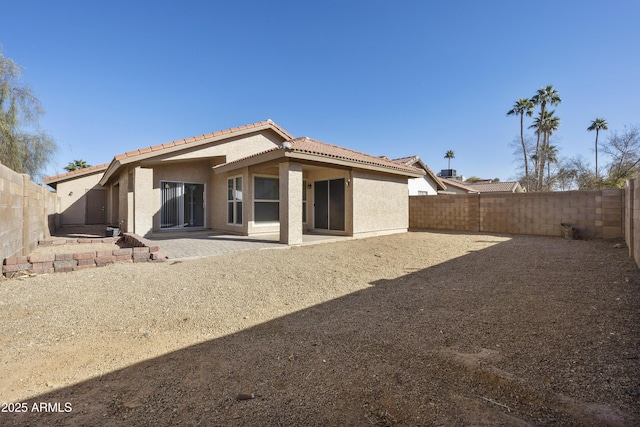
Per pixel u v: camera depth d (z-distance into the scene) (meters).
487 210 14.84
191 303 4.77
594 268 6.40
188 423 2.13
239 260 7.67
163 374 2.81
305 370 2.84
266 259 7.87
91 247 10.02
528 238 12.27
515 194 13.98
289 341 3.50
